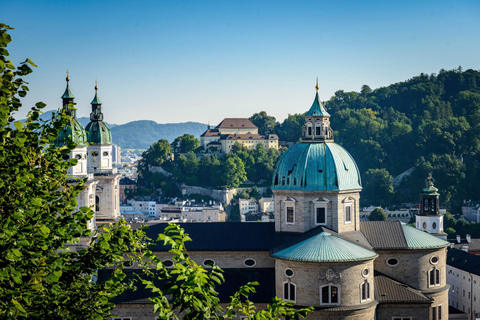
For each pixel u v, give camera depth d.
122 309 113.06
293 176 119.56
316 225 118.62
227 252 121.19
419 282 121.69
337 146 124.19
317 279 106.94
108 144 132.38
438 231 193.00
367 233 123.62
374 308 110.69
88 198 118.12
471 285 187.25
